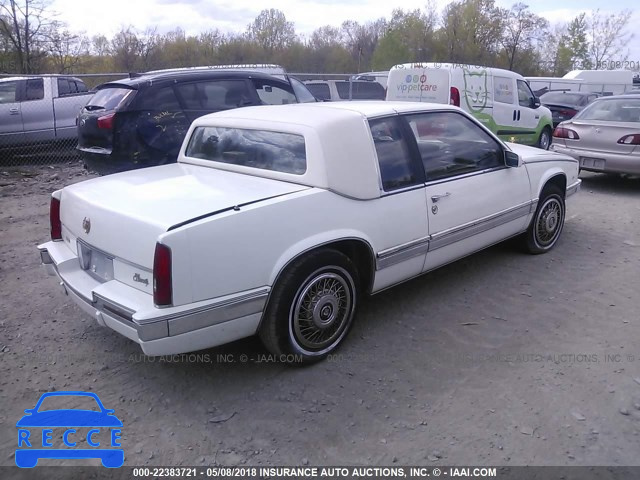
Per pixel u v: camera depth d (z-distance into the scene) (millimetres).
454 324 4121
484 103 11422
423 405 3158
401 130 4035
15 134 11148
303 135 3617
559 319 4172
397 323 4145
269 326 3324
